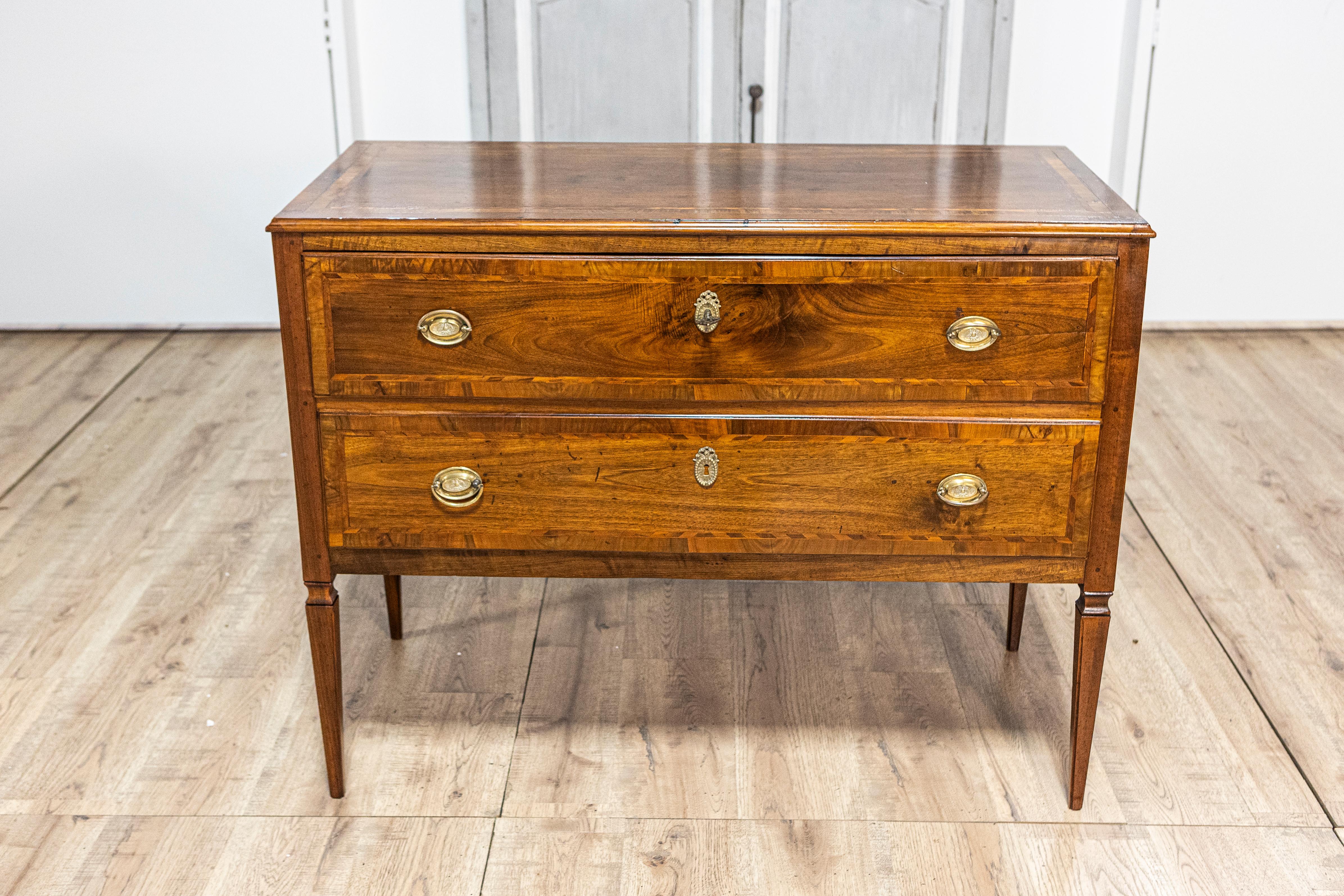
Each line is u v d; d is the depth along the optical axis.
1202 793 2.42
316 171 4.53
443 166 2.42
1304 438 3.88
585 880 2.21
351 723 2.61
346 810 2.37
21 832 2.30
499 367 2.10
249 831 2.32
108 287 4.66
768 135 4.55
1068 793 2.42
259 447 3.81
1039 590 3.13
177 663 2.80
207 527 3.37
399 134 4.58
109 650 2.84
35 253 4.61
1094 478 2.15
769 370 2.10
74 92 4.40
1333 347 4.56
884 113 4.52
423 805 2.38
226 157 4.50
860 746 2.55
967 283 2.03
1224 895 2.18
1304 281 4.64
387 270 2.04
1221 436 3.89
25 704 2.64
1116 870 2.24
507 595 3.09
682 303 2.06
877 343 2.08
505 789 2.43
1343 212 4.53
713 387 2.11
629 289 2.05
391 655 2.84
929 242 2.01
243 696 2.69
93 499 3.50
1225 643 2.89
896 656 2.85
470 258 2.04
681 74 4.48
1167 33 4.31
